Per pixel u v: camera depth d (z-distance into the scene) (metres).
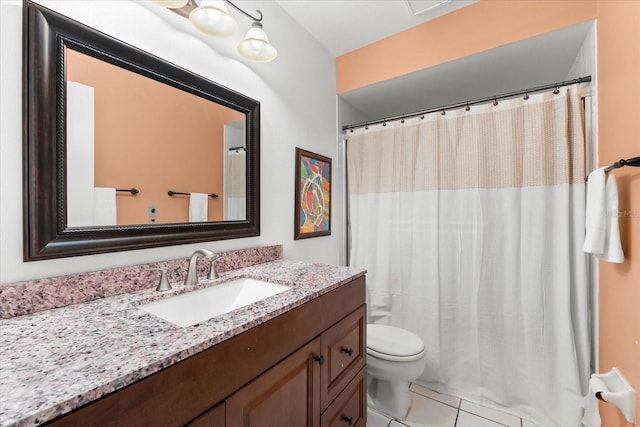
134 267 0.95
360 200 2.13
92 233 0.86
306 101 1.84
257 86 1.47
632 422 0.95
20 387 0.43
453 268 1.76
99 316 0.73
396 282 1.97
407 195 1.92
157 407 0.52
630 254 1.01
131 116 0.98
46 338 0.60
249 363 0.71
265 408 0.76
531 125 1.53
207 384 0.61
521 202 1.57
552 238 1.48
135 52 0.98
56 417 0.39
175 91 1.11
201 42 1.21
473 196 1.69
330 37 1.92
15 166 0.74
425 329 1.83
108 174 0.92
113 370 0.48
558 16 1.40
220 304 1.09
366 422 1.39
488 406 1.63
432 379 1.79
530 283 1.52
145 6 1.02
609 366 1.19
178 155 1.12
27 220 0.75
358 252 2.13
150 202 1.03
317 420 0.96
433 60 1.74
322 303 1.01
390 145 2.00
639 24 0.93
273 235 1.58
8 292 0.71
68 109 0.83
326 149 2.05
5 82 0.73
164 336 0.62
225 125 1.31
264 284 1.15
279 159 1.62
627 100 1.02
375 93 2.17
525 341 1.54
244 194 1.40
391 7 1.63
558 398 1.43
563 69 1.80
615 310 1.13
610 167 1.02
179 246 1.12
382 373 1.50
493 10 1.56
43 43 0.77
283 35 1.64
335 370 1.08
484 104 1.68
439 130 1.81
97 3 0.90
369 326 1.83
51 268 0.80
